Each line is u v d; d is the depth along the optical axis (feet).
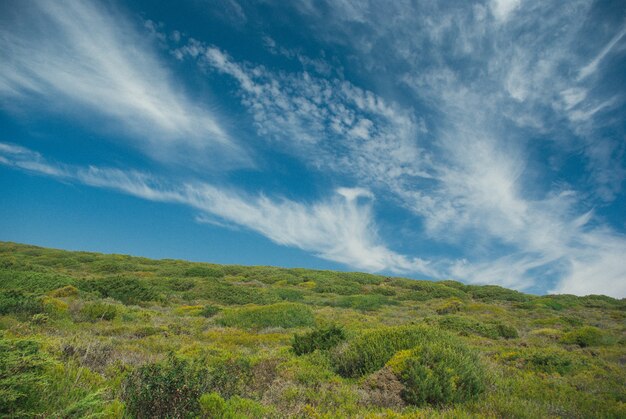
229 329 58.54
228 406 18.51
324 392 24.04
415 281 205.57
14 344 17.88
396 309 117.70
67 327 43.68
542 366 35.45
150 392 16.93
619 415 22.44
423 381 23.62
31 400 15.49
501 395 24.85
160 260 224.53
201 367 22.66
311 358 33.76
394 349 30.71
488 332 65.77
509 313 112.06
